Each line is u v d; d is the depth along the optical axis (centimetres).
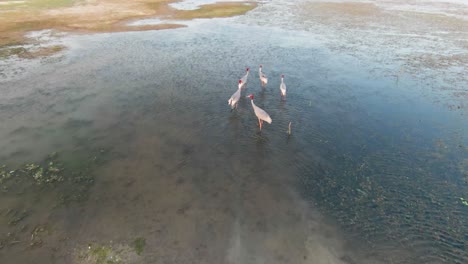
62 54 2950
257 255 1081
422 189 1370
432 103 2123
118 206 1270
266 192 1357
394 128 1839
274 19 4372
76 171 1463
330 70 2650
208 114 1983
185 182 1409
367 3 5612
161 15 4553
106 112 1988
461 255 1077
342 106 2083
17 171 1453
